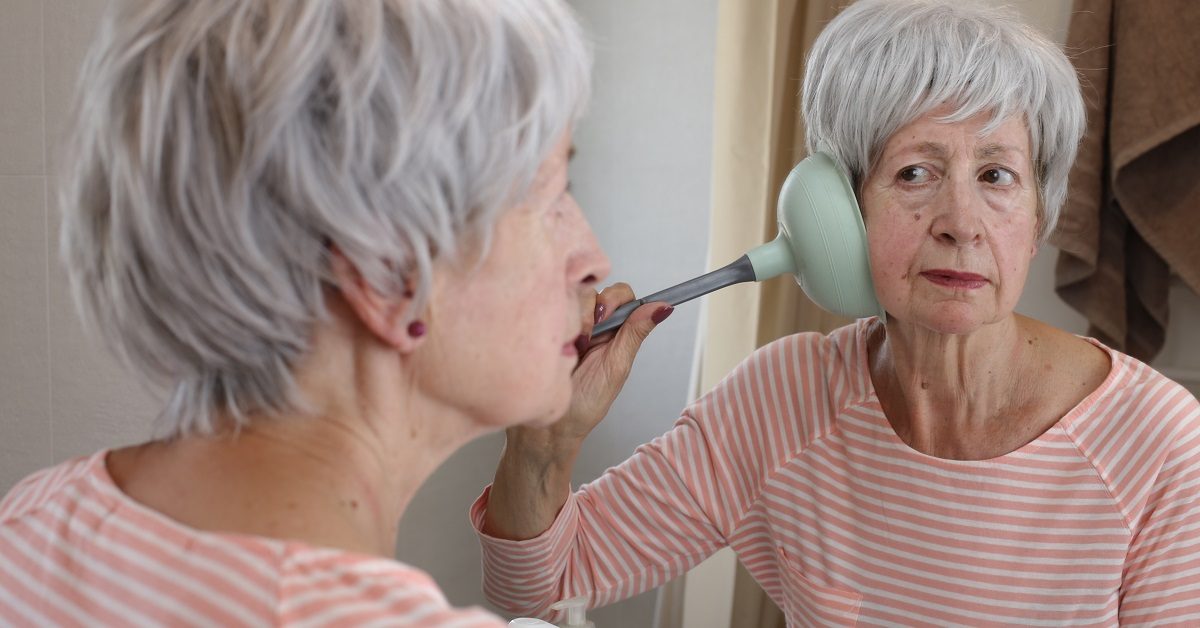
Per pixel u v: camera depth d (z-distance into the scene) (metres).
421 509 2.07
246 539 0.49
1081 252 1.83
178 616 0.47
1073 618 1.03
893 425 1.11
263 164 0.51
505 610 1.17
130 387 1.45
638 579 1.19
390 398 0.58
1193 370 1.96
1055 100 0.97
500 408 0.61
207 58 0.52
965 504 1.05
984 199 0.96
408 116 0.52
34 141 1.41
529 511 1.08
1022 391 1.05
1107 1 1.84
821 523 1.13
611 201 2.44
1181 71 1.76
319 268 0.54
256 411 0.56
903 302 0.99
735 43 1.95
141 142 0.52
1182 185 1.81
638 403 2.42
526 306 0.60
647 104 2.37
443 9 0.54
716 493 1.18
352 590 0.47
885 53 0.97
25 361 1.45
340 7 0.52
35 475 0.61
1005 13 1.00
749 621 2.05
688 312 2.34
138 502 0.53
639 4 2.37
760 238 1.96
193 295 0.54
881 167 0.99
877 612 1.10
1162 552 0.99
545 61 0.56
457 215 0.55
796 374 1.17
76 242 0.59
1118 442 1.02
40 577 0.52
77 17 1.39
